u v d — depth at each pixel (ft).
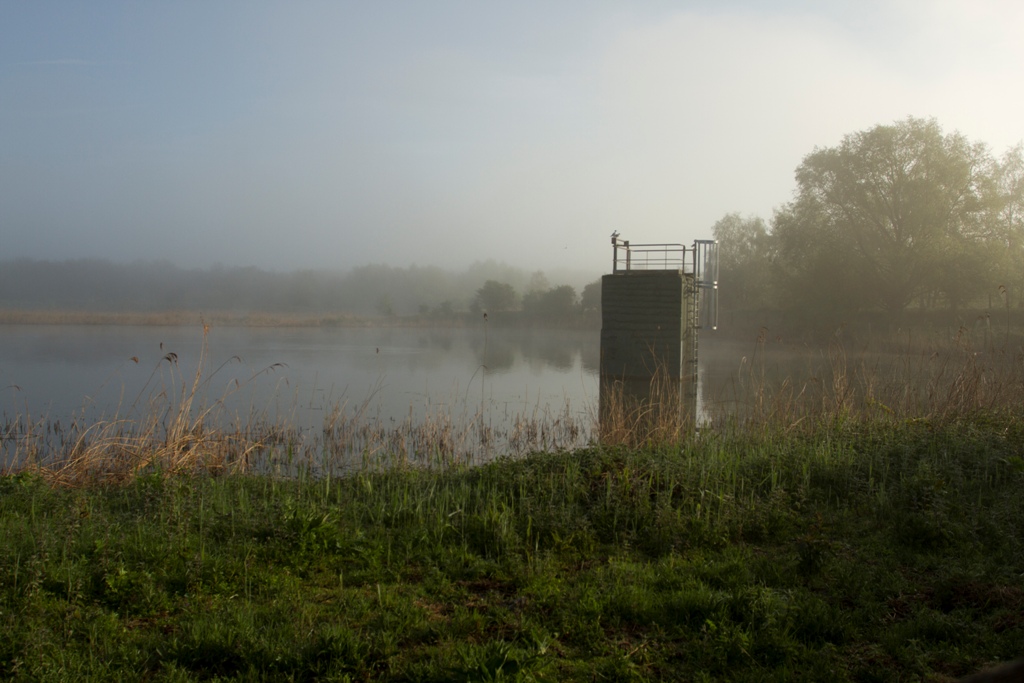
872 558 19.99
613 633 15.40
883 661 14.26
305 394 70.33
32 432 45.11
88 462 33.63
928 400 43.21
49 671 13.02
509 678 12.72
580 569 19.40
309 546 19.92
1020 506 23.24
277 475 31.99
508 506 24.99
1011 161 138.82
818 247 140.67
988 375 42.88
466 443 47.11
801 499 25.20
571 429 50.03
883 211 138.92
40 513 24.57
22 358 106.73
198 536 21.09
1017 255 128.57
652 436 39.34
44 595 16.33
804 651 14.37
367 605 16.44
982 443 29.89
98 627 15.06
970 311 131.95
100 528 21.43
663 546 21.03
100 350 123.44
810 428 37.68
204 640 14.29
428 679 13.00
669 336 85.40
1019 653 14.24
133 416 55.26
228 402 64.23
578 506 24.47
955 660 14.17
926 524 21.11
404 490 27.04
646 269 90.94
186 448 37.32
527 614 16.05
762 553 20.65
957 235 132.77
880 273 138.10
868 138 136.46
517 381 85.10
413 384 80.33
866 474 27.86
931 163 132.46
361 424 53.06
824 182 144.25
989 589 17.08
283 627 15.08
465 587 18.08
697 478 26.76
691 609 16.22
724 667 13.91
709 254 98.94
